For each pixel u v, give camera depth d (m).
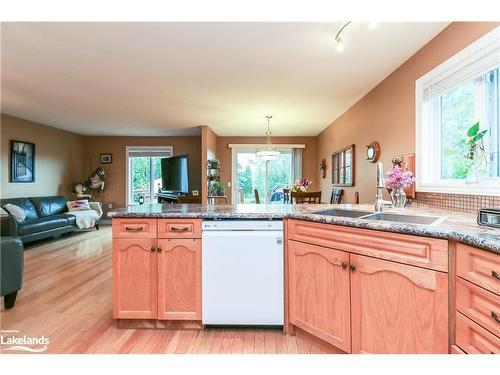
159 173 7.21
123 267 1.94
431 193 2.21
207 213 1.91
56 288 2.70
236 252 1.89
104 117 4.96
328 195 5.64
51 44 2.31
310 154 6.95
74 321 2.07
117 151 7.01
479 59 1.74
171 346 1.76
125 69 2.83
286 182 7.04
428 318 1.22
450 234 1.14
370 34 2.13
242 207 2.34
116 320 2.02
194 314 1.92
